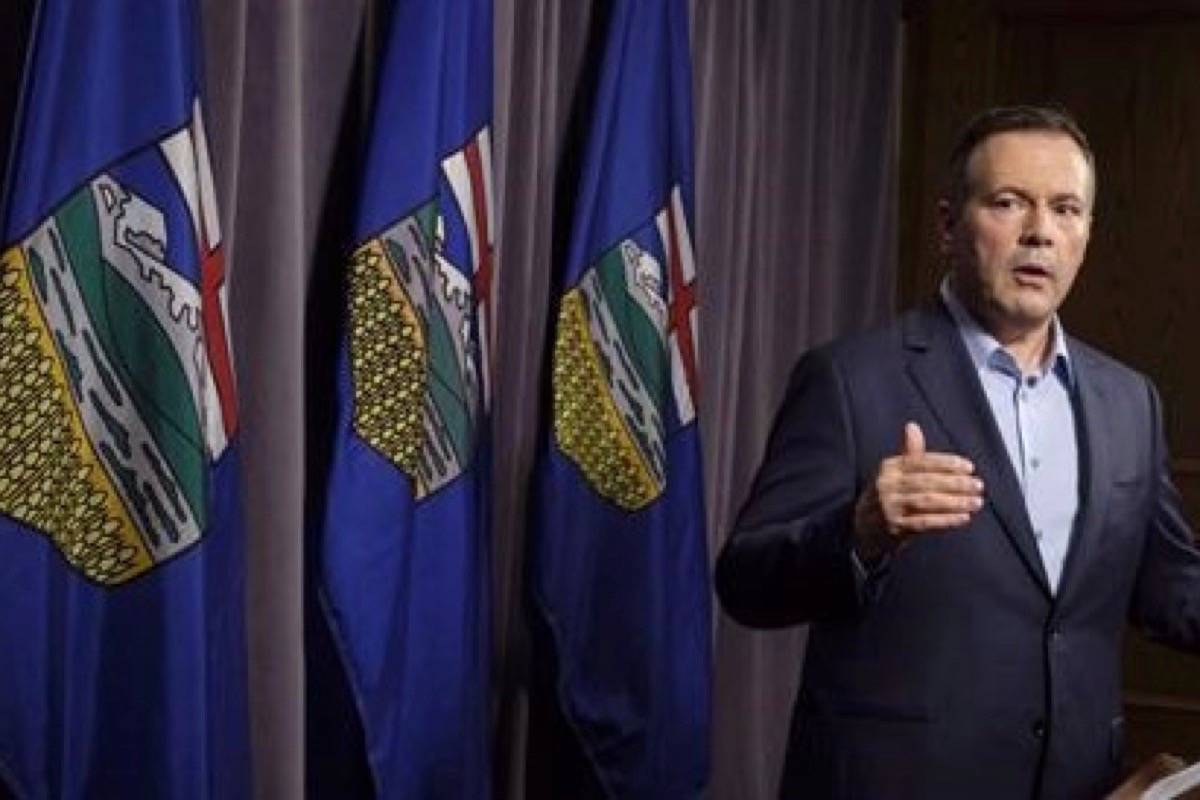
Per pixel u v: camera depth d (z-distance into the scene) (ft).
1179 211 18.62
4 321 8.23
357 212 10.44
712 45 15.70
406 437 10.45
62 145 8.41
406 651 10.73
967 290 9.43
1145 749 18.60
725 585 9.18
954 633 9.02
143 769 8.55
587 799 13.07
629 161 12.89
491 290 11.51
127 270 8.52
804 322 17.75
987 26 19.25
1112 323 18.81
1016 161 9.16
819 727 9.27
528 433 12.96
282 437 9.95
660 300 12.96
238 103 9.71
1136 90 18.79
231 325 9.92
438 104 10.64
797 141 17.48
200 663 8.66
